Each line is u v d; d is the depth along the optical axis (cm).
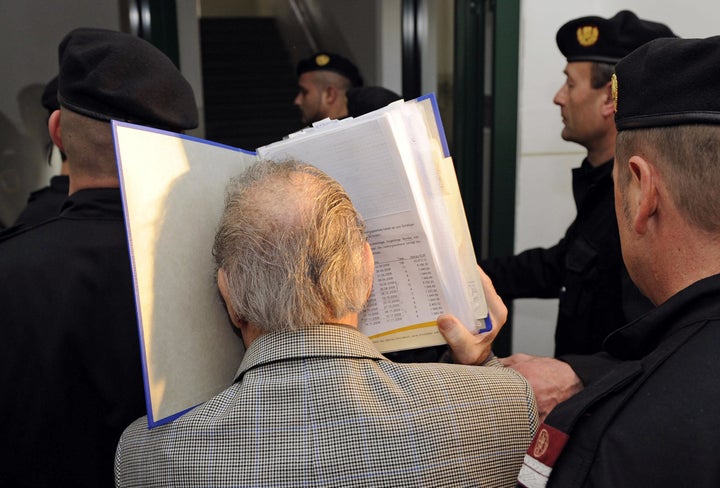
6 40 220
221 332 78
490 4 206
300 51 576
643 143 63
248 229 67
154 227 68
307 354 66
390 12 291
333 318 69
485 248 227
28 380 86
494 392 70
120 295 90
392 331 83
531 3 206
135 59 92
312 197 68
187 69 237
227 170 81
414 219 77
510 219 216
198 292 74
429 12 252
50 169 230
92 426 90
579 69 156
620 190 68
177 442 65
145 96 91
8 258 90
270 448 63
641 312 112
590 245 147
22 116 226
